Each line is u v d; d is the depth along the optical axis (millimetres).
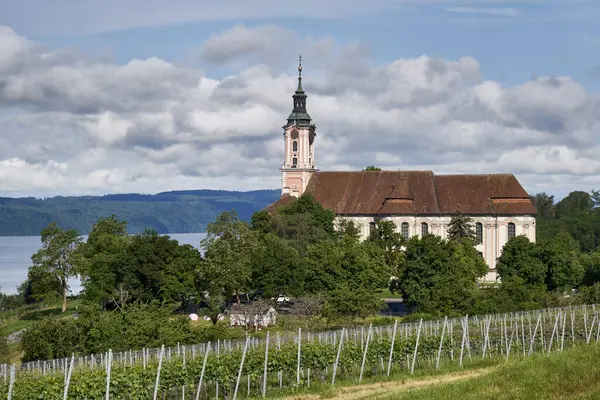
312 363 69000
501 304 121938
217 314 127000
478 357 76312
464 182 197375
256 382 67312
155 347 90500
